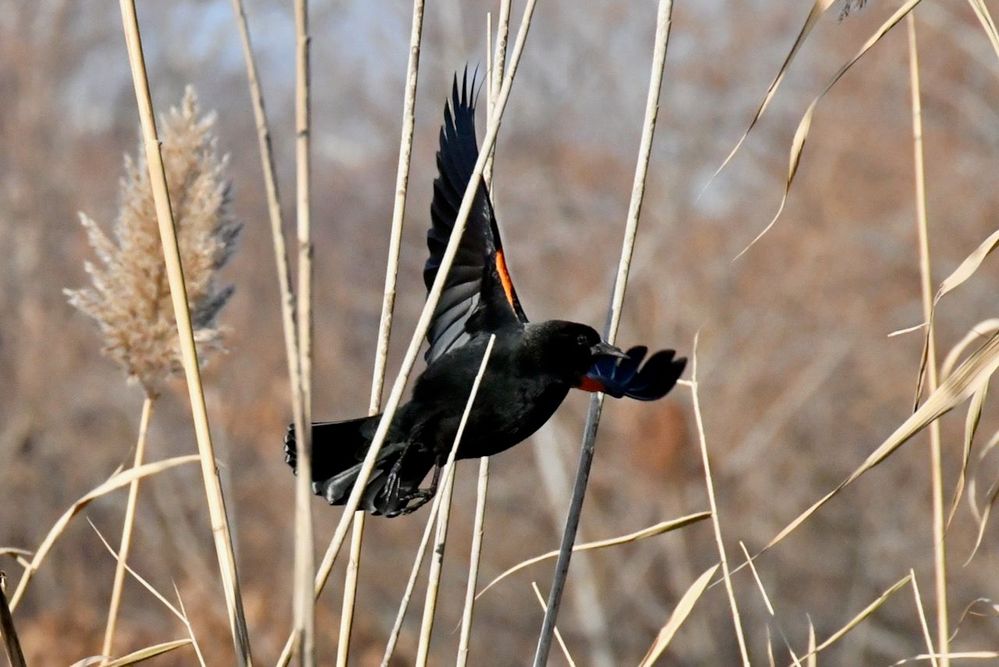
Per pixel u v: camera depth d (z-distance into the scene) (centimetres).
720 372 2269
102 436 1931
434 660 1895
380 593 1925
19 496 1862
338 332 2384
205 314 577
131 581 1603
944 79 2600
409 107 477
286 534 1717
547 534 2025
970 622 2003
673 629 443
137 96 410
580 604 1883
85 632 1110
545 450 1880
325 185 2850
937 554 473
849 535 2119
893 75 2658
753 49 2827
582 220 2542
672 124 2761
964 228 2436
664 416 1900
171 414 1892
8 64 2658
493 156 504
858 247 2423
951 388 409
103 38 2964
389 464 466
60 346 2030
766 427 2172
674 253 2428
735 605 443
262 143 342
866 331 2317
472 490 2042
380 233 2661
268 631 1120
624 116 2803
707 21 2872
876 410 2258
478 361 469
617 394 495
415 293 2512
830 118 2647
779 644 2012
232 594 402
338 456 466
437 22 2742
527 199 2575
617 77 2858
